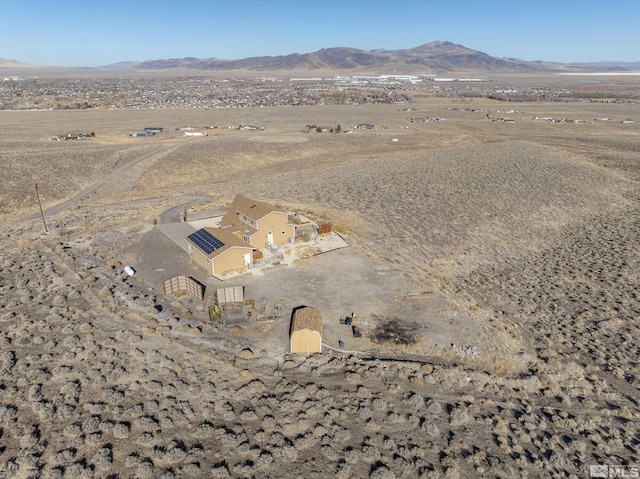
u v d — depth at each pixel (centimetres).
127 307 3603
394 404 2662
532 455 2339
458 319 3634
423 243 5397
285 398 2658
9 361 2836
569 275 4766
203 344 3172
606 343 3534
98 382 2694
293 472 2156
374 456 2259
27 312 3472
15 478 2023
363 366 2997
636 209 7188
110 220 5841
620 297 4272
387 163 9744
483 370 3056
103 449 2200
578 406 2780
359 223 5900
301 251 4794
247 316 3519
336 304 3772
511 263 5097
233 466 2167
